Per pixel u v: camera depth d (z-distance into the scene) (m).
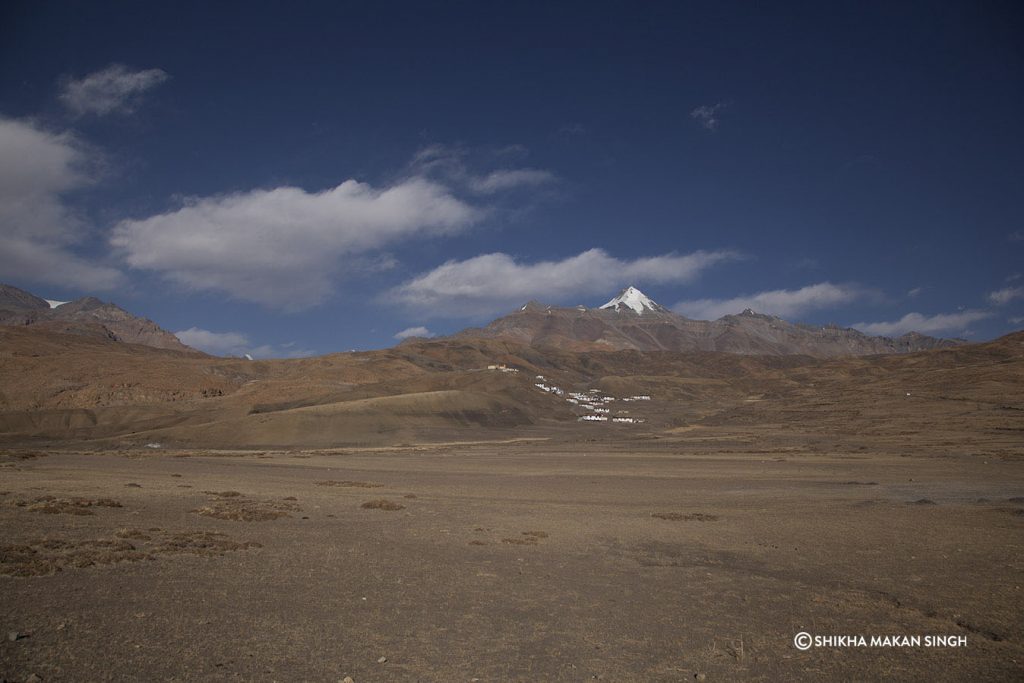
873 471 90.56
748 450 144.12
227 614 19.47
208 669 15.23
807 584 26.64
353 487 63.66
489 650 17.62
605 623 20.55
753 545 35.16
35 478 55.47
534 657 17.23
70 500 39.06
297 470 88.25
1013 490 66.50
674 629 20.22
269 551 29.02
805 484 73.56
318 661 16.20
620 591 24.67
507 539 34.72
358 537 34.00
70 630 17.08
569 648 18.05
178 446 175.75
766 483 74.88
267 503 46.03
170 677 14.62
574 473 89.75
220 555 27.47
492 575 26.45
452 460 117.25
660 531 39.34
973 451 127.06
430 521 41.06
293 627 18.67
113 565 24.28
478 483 72.56
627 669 16.67
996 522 44.28
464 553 30.80
